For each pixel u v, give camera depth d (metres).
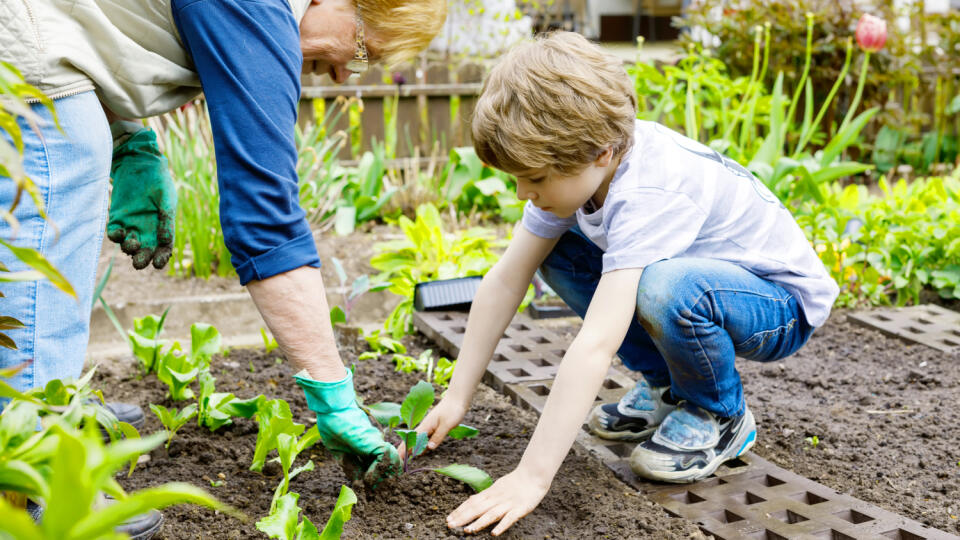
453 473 1.69
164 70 1.55
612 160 1.68
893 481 1.91
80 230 1.52
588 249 2.00
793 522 1.70
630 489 1.80
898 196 4.01
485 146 1.63
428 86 5.27
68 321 1.52
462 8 6.18
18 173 0.77
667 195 1.68
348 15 1.71
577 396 1.59
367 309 3.51
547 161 1.57
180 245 3.73
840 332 3.05
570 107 1.55
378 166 4.73
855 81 5.83
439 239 3.46
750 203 1.86
